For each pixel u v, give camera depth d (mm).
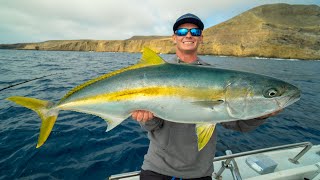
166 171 873
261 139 2227
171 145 871
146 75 792
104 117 846
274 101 770
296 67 13047
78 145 1942
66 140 2021
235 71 804
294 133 2434
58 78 5516
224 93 766
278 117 2967
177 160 871
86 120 2533
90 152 1853
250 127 859
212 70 793
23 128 2225
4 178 1499
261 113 777
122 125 2445
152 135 907
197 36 1004
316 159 1387
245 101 767
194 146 867
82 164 1680
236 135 2283
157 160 888
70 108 856
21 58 13898
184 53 1039
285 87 775
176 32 1027
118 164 1704
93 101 830
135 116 800
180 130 869
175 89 770
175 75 780
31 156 1741
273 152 1455
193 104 766
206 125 776
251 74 800
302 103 3840
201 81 771
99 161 1724
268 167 1238
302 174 1193
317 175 1181
